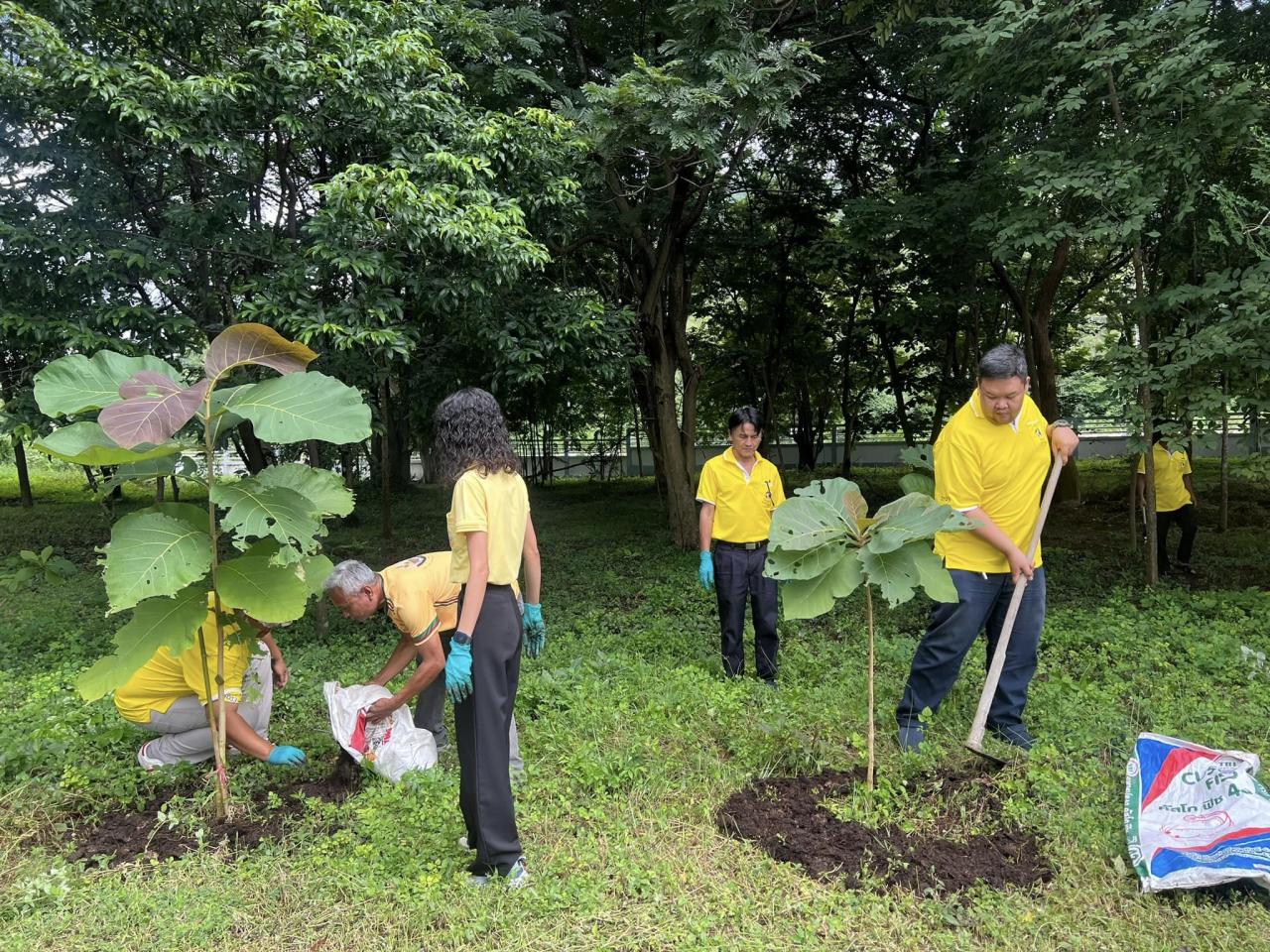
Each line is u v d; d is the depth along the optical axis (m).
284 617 3.31
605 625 6.87
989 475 3.94
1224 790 3.07
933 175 10.19
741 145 8.77
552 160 6.67
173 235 5.97
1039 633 4.07
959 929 2.72
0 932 2.76
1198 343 6.22
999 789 3.56
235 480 3.68
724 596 5.21
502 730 2.94
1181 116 6.73
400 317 6.02
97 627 6.94
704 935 2.67
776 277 13.93
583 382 12.31
